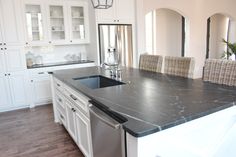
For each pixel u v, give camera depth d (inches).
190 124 52.1
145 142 45.4
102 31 178.9
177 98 64.6
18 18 161.8
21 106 173.3
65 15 185.8
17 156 100.2
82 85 88.5
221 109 55.9
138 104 60.4
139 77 101.8
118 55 188.2
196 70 249.3
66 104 107.3
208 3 246.4
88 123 77.3
